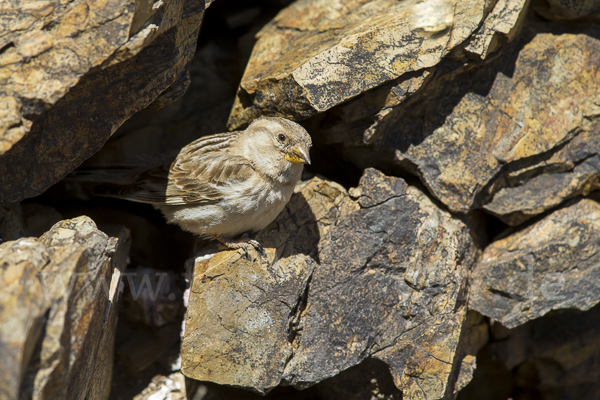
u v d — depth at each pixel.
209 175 9.19
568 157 10.28
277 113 9.95
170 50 8.30
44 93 7.11
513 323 10.46
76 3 7.17
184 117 12.52
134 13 7.20
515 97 10.19
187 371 9.26
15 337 5.59
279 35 11.00
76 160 8.38
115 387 10.68
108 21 7.19
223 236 9.74
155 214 11.81
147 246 11.67
